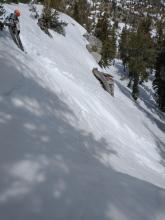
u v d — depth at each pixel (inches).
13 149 162.7
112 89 962.7
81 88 625.0
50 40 863.7
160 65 1638.8
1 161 148.5
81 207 134.6
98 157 290.0
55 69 590.6
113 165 296.2
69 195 139.8
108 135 475.2
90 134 373.4
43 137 203.0
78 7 2428.6
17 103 244.4
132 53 1695.4
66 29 1283.2
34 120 226.5
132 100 1298.0
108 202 143.1
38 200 131.0
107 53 1792.6
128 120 757.9
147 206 150.8
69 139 247.9
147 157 545.6
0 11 522.3
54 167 158.7
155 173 431.5
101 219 131.1
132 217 138.3
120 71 2176.4
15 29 517.0
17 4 973.2
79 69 813.9
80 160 200.1
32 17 928.9
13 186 134.9
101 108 619.2
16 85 281.9
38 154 167.8
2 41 434.3
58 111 328.8
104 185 157.8
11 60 331.0
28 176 144.1
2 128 181.8
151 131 904.9
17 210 123.3
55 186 142.9
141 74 1615.4
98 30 1996.8
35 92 303.1
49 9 1002.7
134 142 610.2
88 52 1318.9
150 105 1620.3
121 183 166.9
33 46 637.9
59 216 126.1
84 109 486.0
